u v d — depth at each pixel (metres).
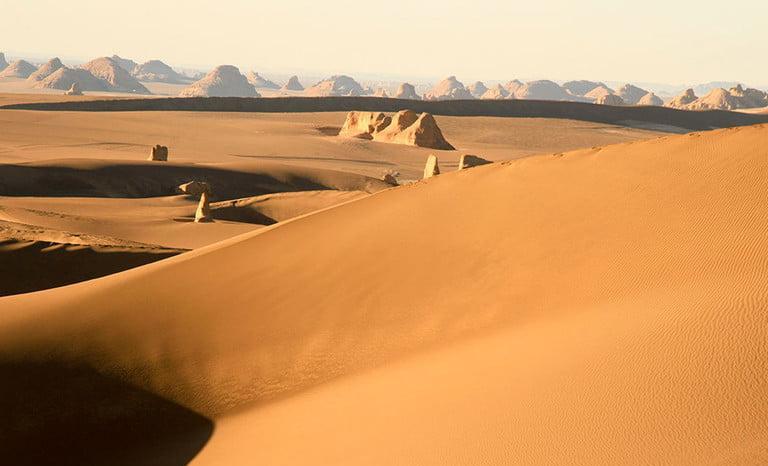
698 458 7.77
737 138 17.77
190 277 20.86
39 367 17.97
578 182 18.84
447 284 17.33
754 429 8.01
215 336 18.36
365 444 11.55
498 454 9.42
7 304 21.31
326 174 112.44
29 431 16.31
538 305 15.42
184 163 106.44
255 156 145.25
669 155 18.22
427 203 20.80
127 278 21.67
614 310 13.46
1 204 64.25
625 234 16.20
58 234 37.44
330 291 18.66
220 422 16.02
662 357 10.39
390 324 16.92
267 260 20.77
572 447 8.95
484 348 14.23
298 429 13.72
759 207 15.16
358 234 20.52
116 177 96.56
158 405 16.80
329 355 16.81
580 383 10.53
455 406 11.58
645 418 9.04
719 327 10.70
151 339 18.55
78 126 158.75
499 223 18.66
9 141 134.00
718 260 13.95
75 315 19.80
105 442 15.98
